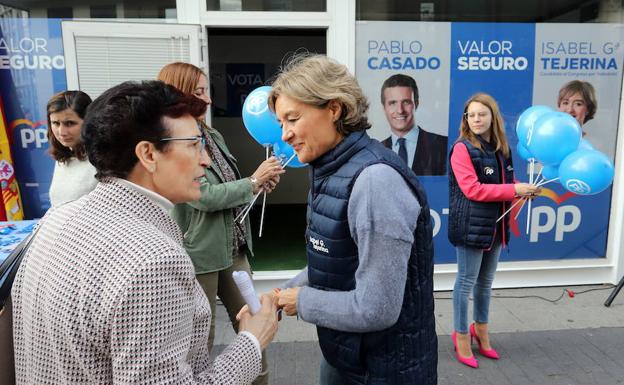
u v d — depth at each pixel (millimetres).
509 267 4090
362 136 1314
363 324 1217
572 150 2631
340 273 1324
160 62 3537
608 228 4102
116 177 975
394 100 3793
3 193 3555
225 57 7117
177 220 2117
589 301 3807
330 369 1623
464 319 2844
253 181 2207
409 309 1320
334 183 1297
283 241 5738
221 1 3611
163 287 847
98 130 937
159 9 3641
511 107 3869
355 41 3715
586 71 3865
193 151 1022
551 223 4059
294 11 3664
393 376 1346
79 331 842
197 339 1024
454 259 4047
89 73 3486
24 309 972
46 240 961
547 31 3793
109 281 832
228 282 2324
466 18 3756
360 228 1200
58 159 2422
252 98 2406
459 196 2713
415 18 3723
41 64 3527
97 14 3604
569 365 2859
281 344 3158
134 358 818
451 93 3814
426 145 3867
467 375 2768
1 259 1762
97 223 908
